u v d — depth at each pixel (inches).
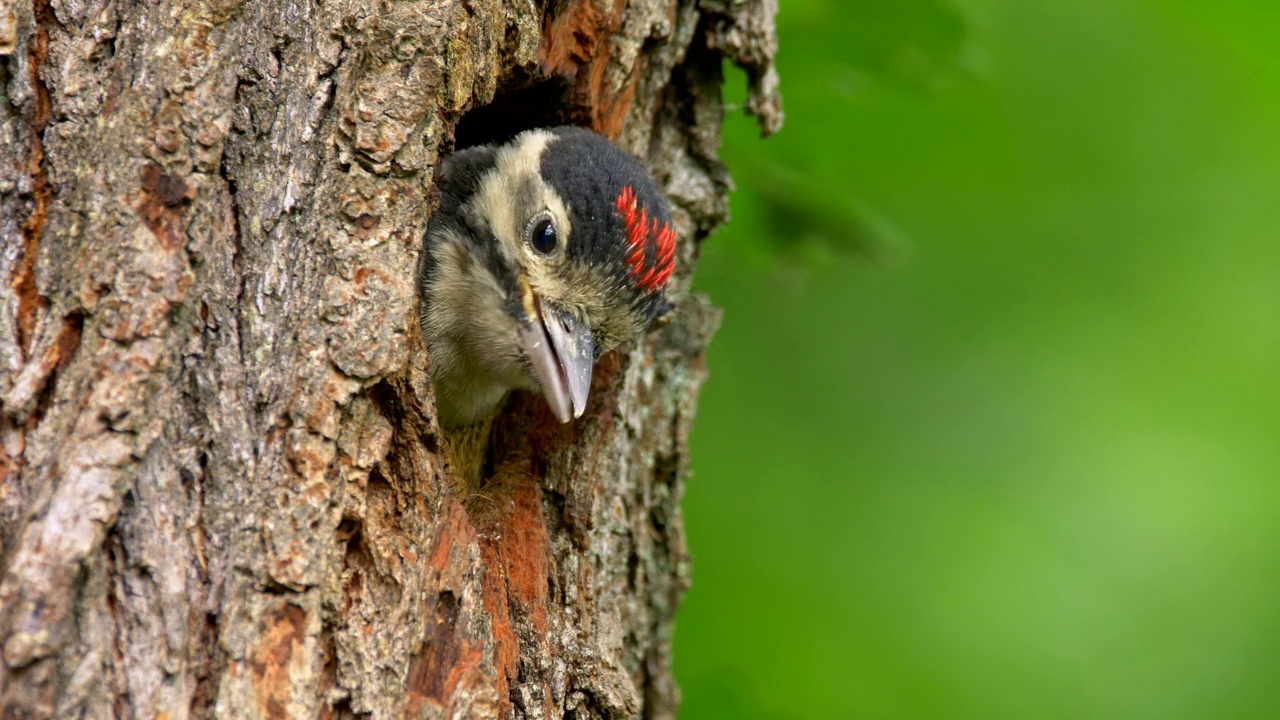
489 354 348.2
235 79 260.4
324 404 246.8
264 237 255.4
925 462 571.5
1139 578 531.8
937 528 553.9
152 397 236.2
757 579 539.8
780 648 522.0
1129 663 517.7
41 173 247.4
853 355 595.2
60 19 254.7
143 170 247.8
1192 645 522.9
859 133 491.2
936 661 522.0
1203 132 560.1
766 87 370.0
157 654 222.7
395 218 264.8
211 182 253.1
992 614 532.1
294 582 234.1
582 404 332.5
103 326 236.5
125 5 257.3
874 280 594.9
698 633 525.0
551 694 301.3
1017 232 584.7
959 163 542.3
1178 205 578.2
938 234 586.2
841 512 560.1
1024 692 513.0
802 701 505.0
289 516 238.4
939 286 592.7
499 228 350.6
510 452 349.7
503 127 383.9
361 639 240.5
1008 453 567.2
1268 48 516.1
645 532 361.4
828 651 521.7
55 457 227.1
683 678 467.8
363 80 268.4
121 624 222.5
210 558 232.7
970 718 506.6
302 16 267.6
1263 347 565.9
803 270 479.8
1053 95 546.6
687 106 376.2
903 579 541.3
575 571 329.4
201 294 246.8
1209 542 540.1
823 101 466.9
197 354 243.8
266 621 230.8
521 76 322.0
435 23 274.2
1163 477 550.3
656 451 369.7
